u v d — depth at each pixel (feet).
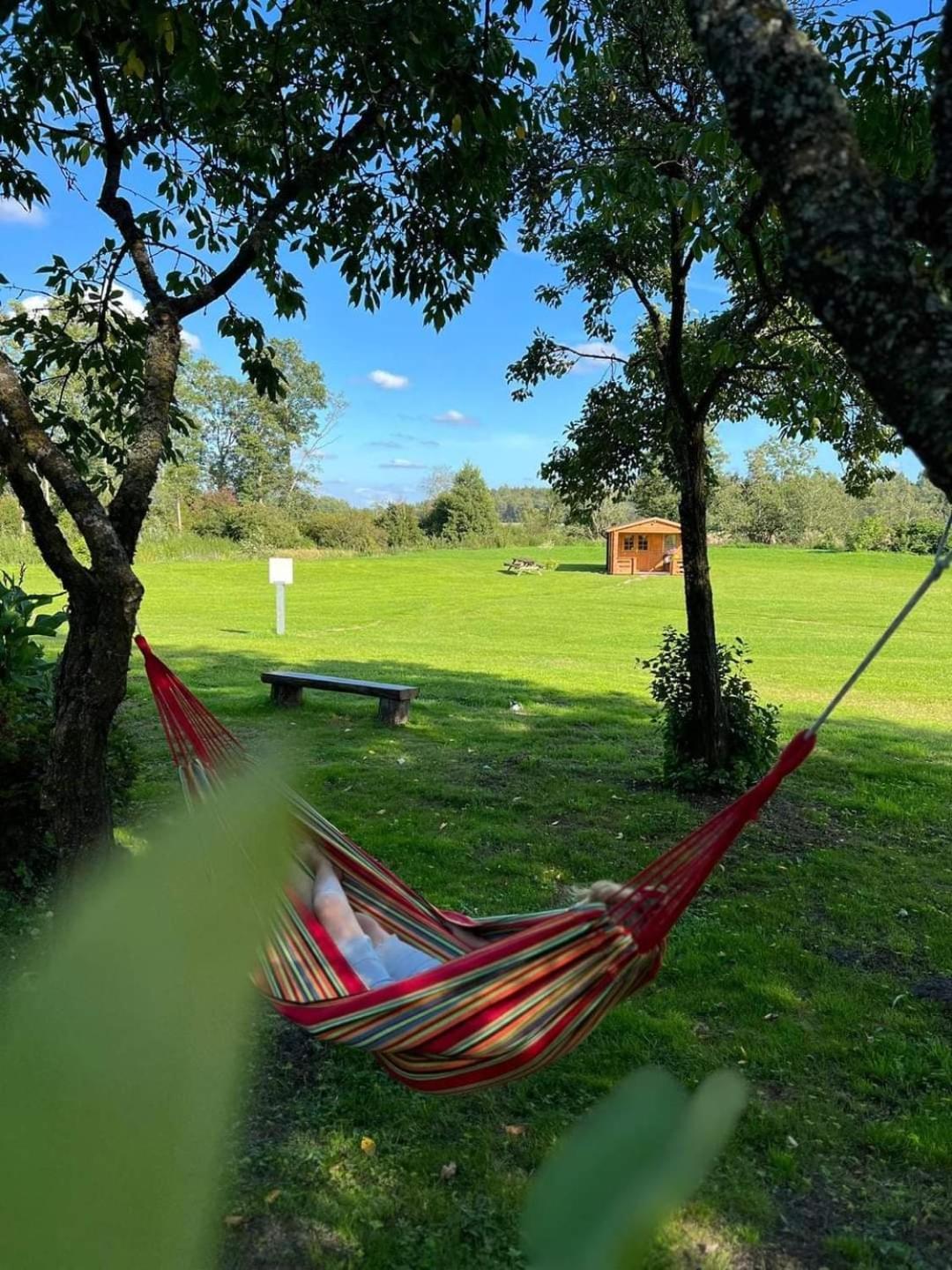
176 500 177.27
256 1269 8.65
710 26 5.35
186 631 63.67
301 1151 10.23
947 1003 14.03
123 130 15.92
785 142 5.12
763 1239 9.24
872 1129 10.91
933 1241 9.30
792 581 125.90
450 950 9.46
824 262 5.01
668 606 94.58
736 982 14.39
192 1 12.80
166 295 13.17
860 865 19.81
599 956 7.58
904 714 40.91
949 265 5.31
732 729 25.31
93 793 11.55
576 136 22.15
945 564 6.52
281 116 15.64
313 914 8.36
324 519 185.37
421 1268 8.70
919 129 11.19
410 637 65.82
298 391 232.73
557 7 14.12
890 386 4.92
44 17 11.85
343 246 17.08
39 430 11.12
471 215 16.56
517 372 26.17
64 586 11.46
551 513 253.03
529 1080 11.62
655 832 21.58
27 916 14.25
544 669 50.78
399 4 12.67
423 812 22.45
